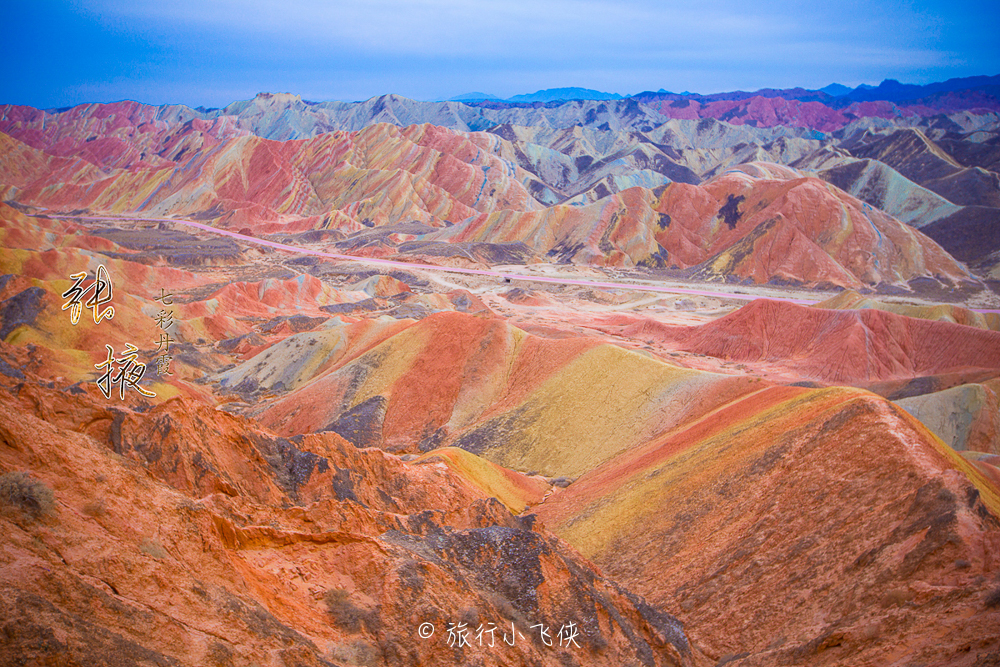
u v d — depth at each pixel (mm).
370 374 80438
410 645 21969
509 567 28703
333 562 24641
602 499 49094
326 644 20047
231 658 16078
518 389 76062
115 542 17172
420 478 42094
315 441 40500
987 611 23375
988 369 89875
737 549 36531
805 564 32750
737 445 45781
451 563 27672
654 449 55719
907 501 32062
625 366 71000
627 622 29797
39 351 67188
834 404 42750
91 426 30578
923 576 27484
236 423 37156
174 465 30859
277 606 20547
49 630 12906
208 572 19203
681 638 31078
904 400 80625
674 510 43219
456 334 82312
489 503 35531
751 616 31797
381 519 30594
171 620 15820
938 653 22500
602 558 42594
